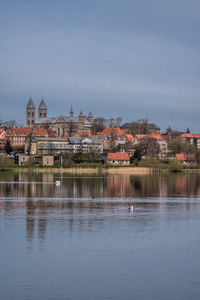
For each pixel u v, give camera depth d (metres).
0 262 54.78
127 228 74.31
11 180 187.25
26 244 62.81
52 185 162.12
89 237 67.19
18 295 45.25
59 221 80.62
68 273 51.28
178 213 91.56
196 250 60.34
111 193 134.88
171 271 52.12
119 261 55.47
